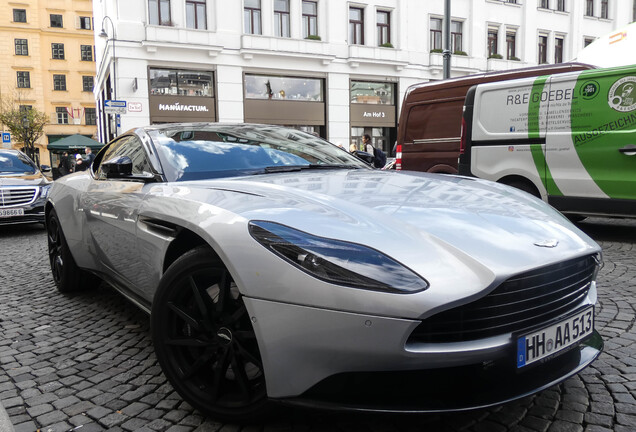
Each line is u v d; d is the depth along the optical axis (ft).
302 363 5.64
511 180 20.90
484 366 5.79
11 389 8.16
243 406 6.41
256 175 8.93
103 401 7.62
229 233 6.23
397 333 5.29
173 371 7.08
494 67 89.35
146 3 66.64
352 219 6.25
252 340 6.35
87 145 72.18
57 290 14.57
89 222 10.94
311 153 10.78
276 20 75.05
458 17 86.99
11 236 27.63
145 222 8.16
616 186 17.95
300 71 76.38
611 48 26.17
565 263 6.34
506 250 5.99
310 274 5.57
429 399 5.76
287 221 6.13
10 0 163.53
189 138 10.07
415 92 26.73
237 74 72.38
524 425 6.54
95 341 10.26
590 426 6.49
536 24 93.35
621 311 11.21
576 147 18.76
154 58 67.31
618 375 7.98
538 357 6.07
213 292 6.77
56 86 172.04
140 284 8.67
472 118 21.75
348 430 6.48
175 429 6.70
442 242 5.95
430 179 8.89
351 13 80.12
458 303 5.34
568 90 18.90
